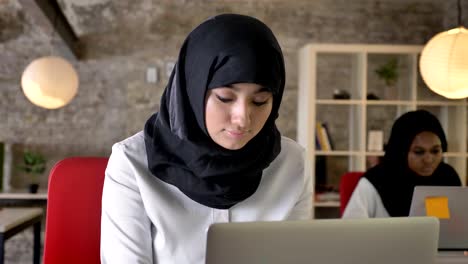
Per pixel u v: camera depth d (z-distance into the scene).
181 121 1.37
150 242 1.49
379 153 5.78
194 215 1.51
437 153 2.94
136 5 6.24
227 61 1.27
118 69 6.24
